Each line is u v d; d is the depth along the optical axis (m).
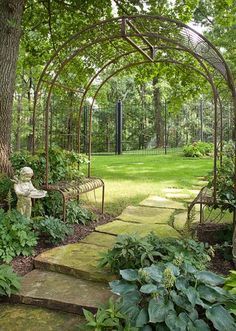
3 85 4.75
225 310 2.17
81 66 7.00
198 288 2.37
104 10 6.66
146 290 2.25
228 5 6.47
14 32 4.81
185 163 11.42
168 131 20.81
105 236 4.12
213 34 13.65
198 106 20.33
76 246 3.75
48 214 4.50
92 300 2.73
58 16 7.06
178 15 6.73
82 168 9.52
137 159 12.71
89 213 4.86
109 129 19.36
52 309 2.74
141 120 22.22
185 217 4.91
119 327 2.12
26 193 3.93
